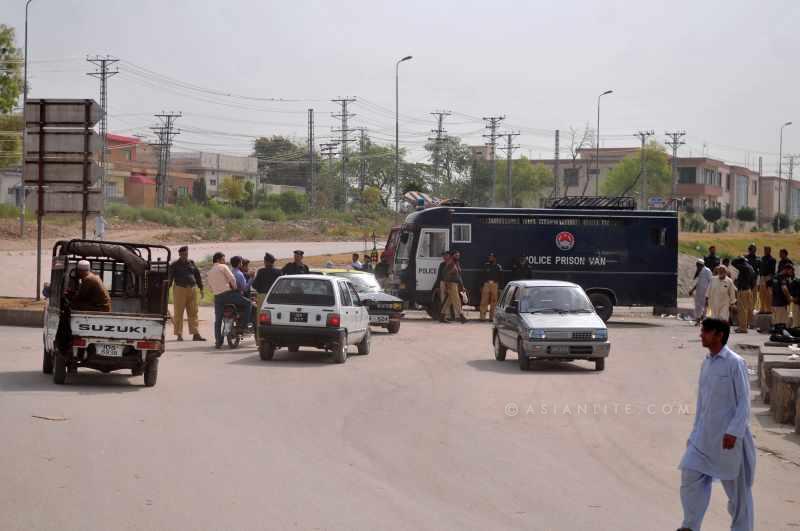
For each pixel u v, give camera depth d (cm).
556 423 1402
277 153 16938
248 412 1399
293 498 902
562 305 2145
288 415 1389
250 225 8644
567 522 853
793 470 1138
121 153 13238
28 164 2922
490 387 1772
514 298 2194
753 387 1886
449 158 13462
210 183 14638
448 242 3662
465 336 2888
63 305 1567
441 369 2048
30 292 3891
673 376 2000
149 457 1059
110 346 1593
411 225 3681
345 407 1488
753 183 16312
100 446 1109
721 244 8138
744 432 775
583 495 962
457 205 3875
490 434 1298
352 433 1266
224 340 2539
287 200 11756
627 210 3709
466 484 994
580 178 13912
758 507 956
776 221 12850
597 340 2030
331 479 990
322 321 2070
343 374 1908
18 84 6506
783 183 17650
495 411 1497
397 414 1440
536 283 2206
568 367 2141
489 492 961
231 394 1577
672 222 3697
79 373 1805
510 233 3672
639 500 952
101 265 1814
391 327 2945
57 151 2909
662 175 11756
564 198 3781
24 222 6712
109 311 1658
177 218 8400
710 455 776
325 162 15538
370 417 1402
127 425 1249
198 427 1257
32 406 1371
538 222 3681
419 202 3975
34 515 809
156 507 848
